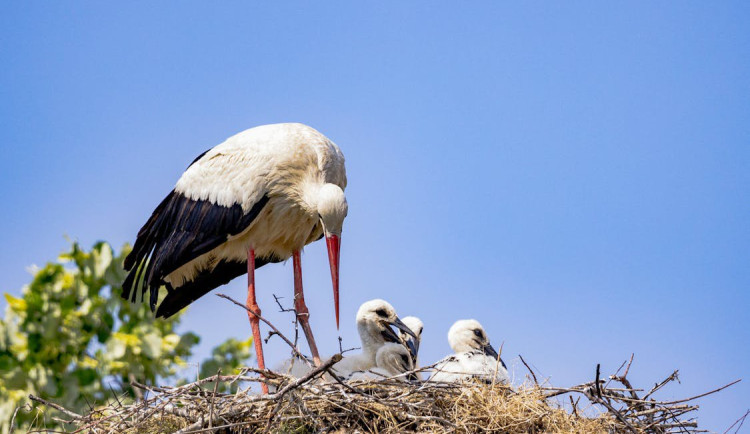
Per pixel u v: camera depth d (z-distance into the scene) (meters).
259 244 14.34
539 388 11.95
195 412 11.20
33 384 15.97
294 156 14.03
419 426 11.24
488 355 15.32
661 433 11.82
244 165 14.12
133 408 11.46
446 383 11.67
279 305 11.89
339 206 13.53
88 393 15.88
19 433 15.28
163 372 16.55
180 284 15.08
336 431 11.17
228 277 15.12
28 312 16.48
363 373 13.82
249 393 11.51
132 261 15.34
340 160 14.47
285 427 11.05
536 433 11.55
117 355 16.12
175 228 14.60
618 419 11.52
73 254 16.98
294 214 14.03
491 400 11.67
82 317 16.62
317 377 11.09
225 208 14.16
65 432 11.70
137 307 16.80
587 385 12.01
